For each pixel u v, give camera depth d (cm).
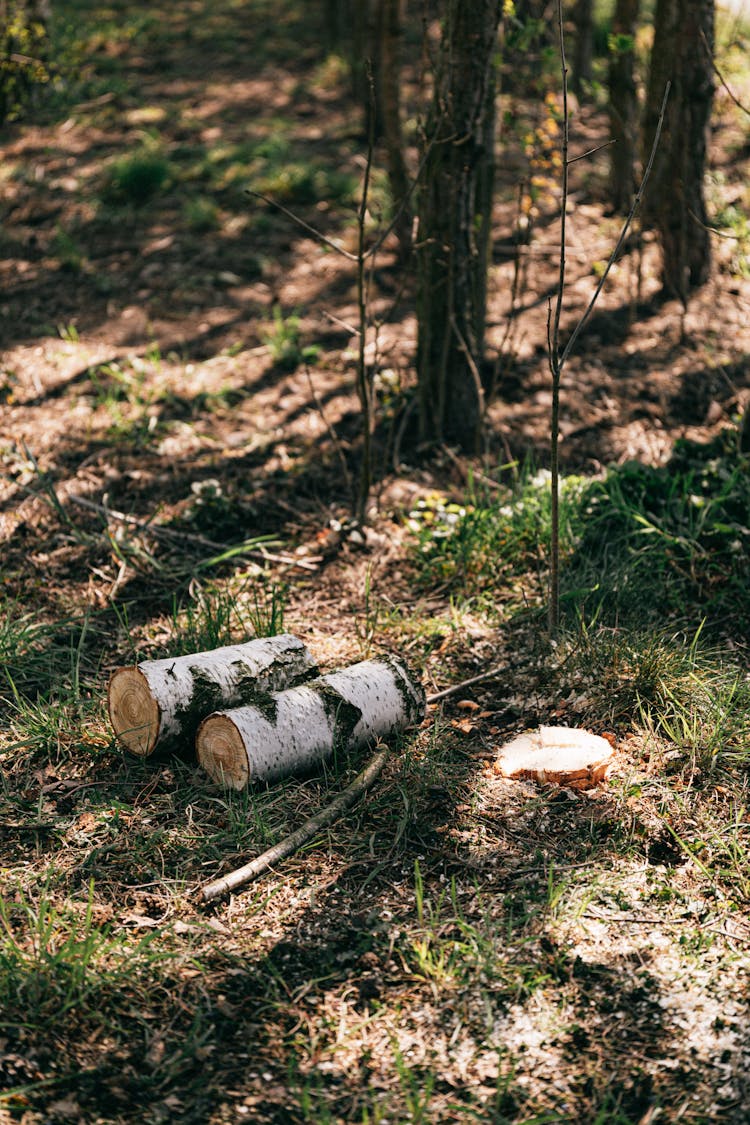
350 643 508
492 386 710
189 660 424
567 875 368
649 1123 281
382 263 853
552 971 330
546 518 580
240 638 500
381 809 402
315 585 561
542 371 730
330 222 916
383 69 788
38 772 418
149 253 877
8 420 682
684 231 757
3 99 1092
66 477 632
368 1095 290
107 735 436
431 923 347
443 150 617
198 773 416
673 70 769
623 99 876
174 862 375
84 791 409
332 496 634
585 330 777
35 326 786
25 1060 293
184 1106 286
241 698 426
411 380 712
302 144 1059
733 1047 303
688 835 387
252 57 1312
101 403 701
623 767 423
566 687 470
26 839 384
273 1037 308
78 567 567
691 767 419
